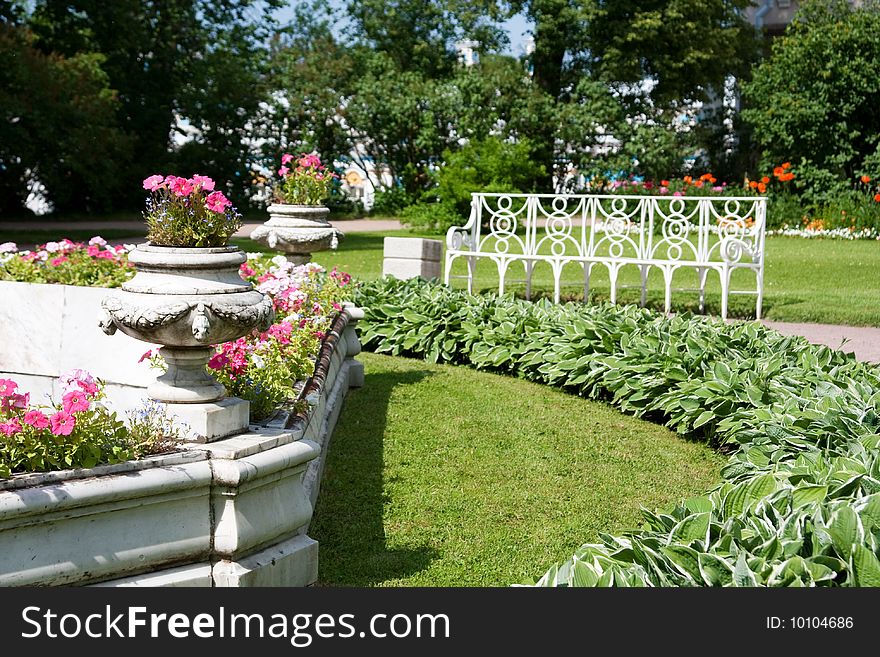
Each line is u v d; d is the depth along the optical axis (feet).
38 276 22.26
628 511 13.88
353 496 14.15
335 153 84.94
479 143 64.28
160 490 9.04
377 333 25.81
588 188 76.43
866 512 8.59
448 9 92.02
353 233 61.16
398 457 16.11
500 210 33.06
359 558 11.85
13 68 65.67
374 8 101.30
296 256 22.94
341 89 84.69
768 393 16.74
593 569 8.08
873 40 60.34
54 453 8.96
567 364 21.13
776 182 64.69
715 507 9.21
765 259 44.11
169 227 10.22
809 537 8.02
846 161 61.16
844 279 38.29
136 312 9.73
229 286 10.14
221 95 85.66
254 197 88.63
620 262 30.83
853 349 25.36
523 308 24.82
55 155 71.00
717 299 33.55
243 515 9.59
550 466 15.87
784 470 11.44
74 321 16.89
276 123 86.89
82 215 81.51
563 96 85.61
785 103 62.03
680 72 83.25
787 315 30.50
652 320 23.35
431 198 77.77
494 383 21.93
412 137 81.15
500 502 14.06
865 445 12.34
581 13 79.66
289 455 10.14
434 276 31.27
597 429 18.24
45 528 8.48
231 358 12.09
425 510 13.65
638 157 73.97
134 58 89.40
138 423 9.98
